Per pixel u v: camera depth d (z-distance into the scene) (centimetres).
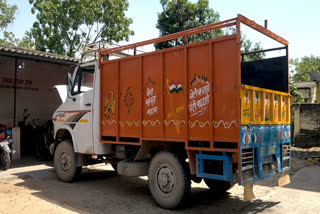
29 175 780
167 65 514
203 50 468
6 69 1102
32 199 568
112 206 525
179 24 1989
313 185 665
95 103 644
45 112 1207
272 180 712
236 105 425
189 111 481
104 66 635
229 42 438
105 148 643
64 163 711
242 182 425
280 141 535
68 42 2330
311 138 1333
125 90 583
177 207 493
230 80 434
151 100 536
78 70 712
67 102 721
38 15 2212
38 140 1004
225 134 439
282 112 552
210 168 473
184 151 523
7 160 831
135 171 559
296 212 488
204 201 554
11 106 1114
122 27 2445
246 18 446
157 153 526
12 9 2273
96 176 782
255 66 623
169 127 508
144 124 546
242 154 429
